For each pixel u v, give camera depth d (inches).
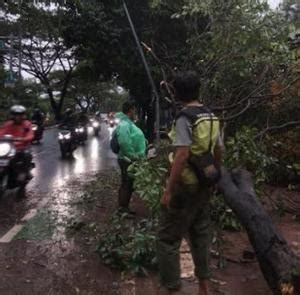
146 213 330.0
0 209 354.0
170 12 765.9
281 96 343.3
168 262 178.4
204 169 169.0
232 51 289.4
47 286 206.7
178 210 173.9
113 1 884.6
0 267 228.2
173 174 164.9
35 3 1093.8
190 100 174.9
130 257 225.9
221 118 281.9
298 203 341.1
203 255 186.9
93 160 704.4
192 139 167.6
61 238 276.7
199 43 305.0
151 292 200.4
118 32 876.6
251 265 229.3
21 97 1658.5
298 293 172.2
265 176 279.6
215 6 287.3
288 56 307.7
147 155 311.0
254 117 349.7
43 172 560.7
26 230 293.6
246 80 301.3
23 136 403.9
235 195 203.6
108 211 348.8
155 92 338.6
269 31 288.4
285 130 382.0
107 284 209.5
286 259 183.9
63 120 828.0
